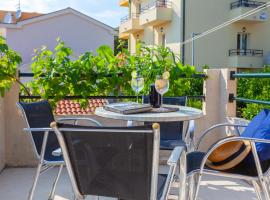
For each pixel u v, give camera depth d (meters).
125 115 2.32
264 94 5.63
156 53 3.98
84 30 15.00
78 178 1.74
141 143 1.58
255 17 13.73
